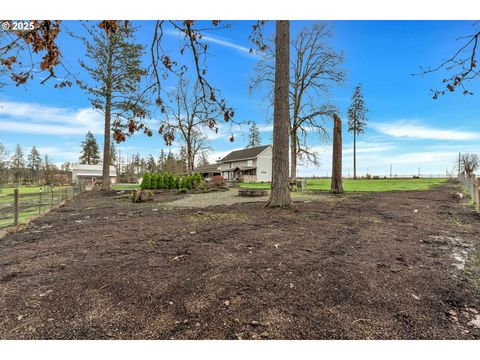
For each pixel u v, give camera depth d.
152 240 4.31
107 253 3.66
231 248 3.81
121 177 55.06
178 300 2.29
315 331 1.87
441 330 1.89
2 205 10.66
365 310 2.12
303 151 21.00
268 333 1.86
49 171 39.09
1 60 1.90
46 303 2.25
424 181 26.23
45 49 1.97
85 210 8.62
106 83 16.55
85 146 54.75
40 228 5.67
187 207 8.84
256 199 11.44
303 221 5.86
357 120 36.25
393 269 2.99
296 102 21.34
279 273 2.87
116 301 2.27
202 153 32.53
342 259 3.31
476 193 7.28
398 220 5.96
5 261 3.39
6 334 1.84
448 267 3.07
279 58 7.54
